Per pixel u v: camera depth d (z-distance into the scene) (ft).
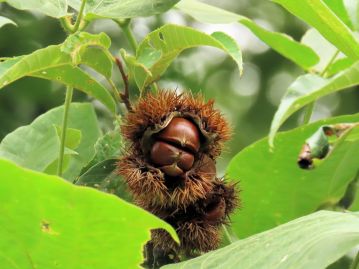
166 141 2.27
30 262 1.90
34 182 1.78
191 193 2.26
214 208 2.29
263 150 2.55
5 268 1.91
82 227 1.83
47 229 1.85
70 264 1.89
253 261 1.99
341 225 2.02
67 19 2.28
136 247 1.85
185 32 2.21
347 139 2.31
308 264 1.91
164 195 2.26
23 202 1.81
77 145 2.52
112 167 2.35
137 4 2.26
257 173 2.58
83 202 1.79
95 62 2.29
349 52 2.27
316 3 2.20
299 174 2.57
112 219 1.82
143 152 2.28
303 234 2.00
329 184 2.60
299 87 2.08
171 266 2.05
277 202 2.61
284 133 2.52
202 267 2.02
